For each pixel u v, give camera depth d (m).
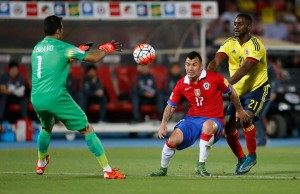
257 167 44.97
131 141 72.31
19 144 67.69
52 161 48.41
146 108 76.25
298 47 81.12
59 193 31.81
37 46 37.44
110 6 71.56
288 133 79.88
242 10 102.75
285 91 78.12
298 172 41.72
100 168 43.59
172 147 38.00
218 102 38.44
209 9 73.69
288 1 107.00
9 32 74.38
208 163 47.59
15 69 72.88
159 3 72.75
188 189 33.00
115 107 76.75
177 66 75.75
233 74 41.25
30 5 70.00
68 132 73.31
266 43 81.50
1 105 72.69
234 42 41.22
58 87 36.75
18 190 32.72
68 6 70.81
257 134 64.75
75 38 75.50
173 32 77.62
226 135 40.97
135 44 77.94
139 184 34.62
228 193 31.86
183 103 77.12
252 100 40.94
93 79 74.75
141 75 75.94
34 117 75.25
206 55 77.88
